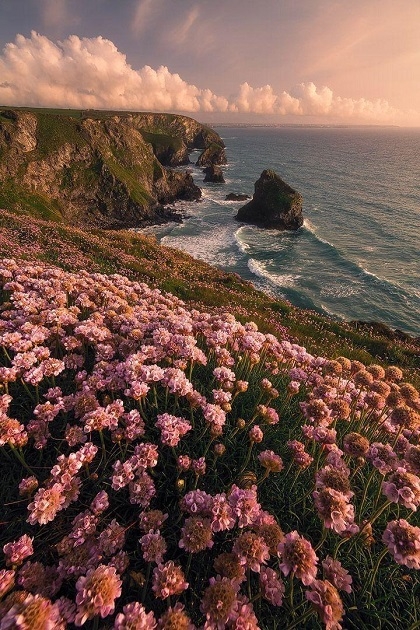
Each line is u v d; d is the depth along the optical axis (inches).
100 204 3117.6
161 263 969.5
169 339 206.4
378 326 895.1
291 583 96.6
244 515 109.1
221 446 147.3
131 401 179.8
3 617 80.0
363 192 4136.3
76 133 3142.2
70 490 120.2
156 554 104.1
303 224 2878.9
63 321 224.4
